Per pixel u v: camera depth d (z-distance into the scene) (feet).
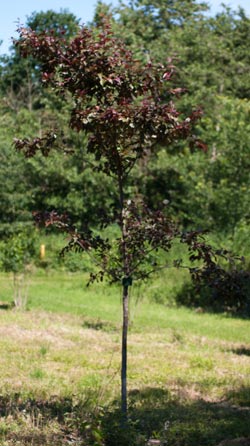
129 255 27.63
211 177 98.89
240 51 161.27
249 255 83.05
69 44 26.45
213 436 26.71
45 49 26.32
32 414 27.66
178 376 41.45
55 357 45.37
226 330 65.10
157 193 127.44
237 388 38.06
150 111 25.84
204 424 28.63
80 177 121.60
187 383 39.27
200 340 57.57
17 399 31.94
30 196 127.95
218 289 27.04
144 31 150.41
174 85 132.87
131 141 27.09
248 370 44.98
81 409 29.30
